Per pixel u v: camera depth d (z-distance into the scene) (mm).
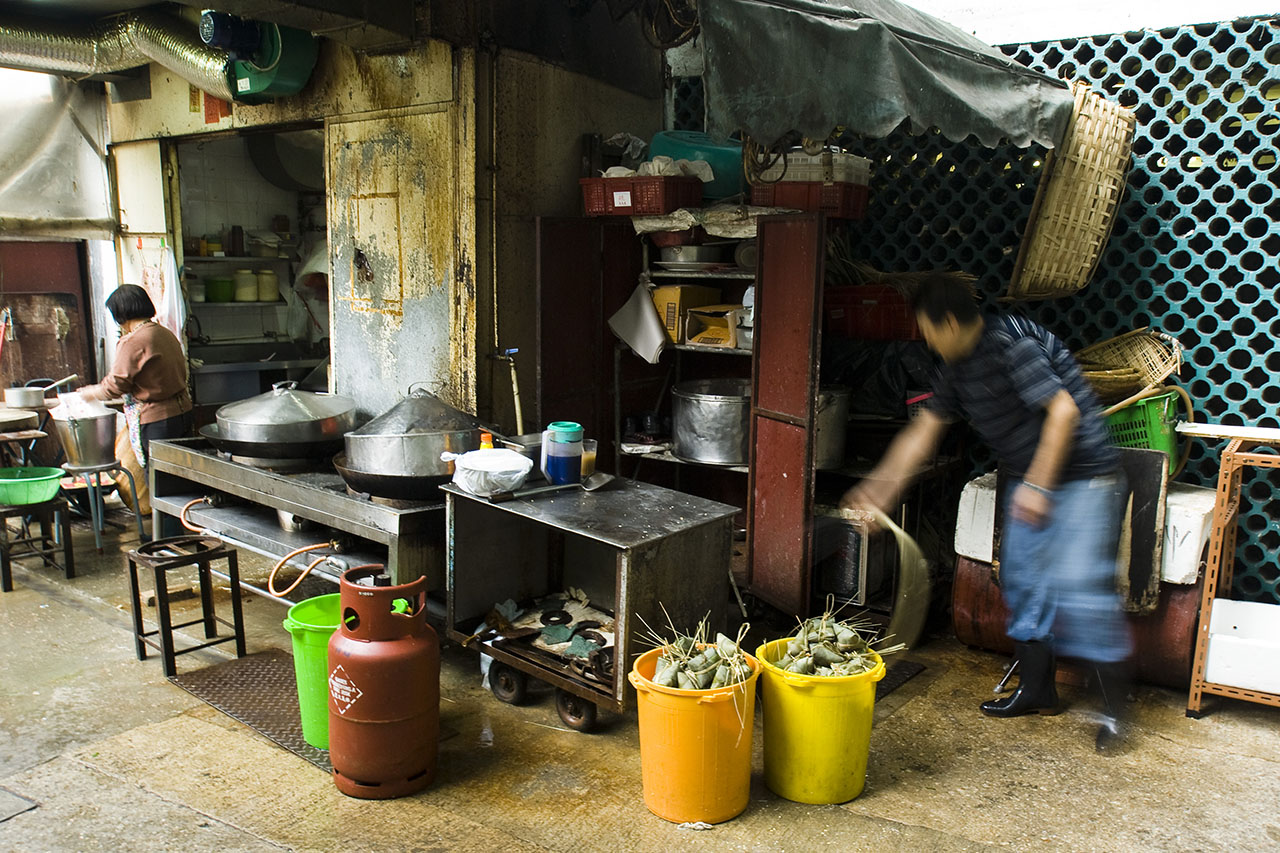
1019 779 3162
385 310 4871
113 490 6160
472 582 3816
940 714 3654
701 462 4613
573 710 3445
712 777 2793
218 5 3752
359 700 2867
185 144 6637
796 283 3973
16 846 2664
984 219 4762
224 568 5254
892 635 4102
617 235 4980
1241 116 4219
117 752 3225
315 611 3340
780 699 2928
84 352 7047
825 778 2941
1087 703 3773
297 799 2955
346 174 4941
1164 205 4414
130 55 5434
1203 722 3598
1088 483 3232
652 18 4070
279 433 4184
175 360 5371
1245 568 4355
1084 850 2748
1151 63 4406
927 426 3494
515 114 4539
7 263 6504
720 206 4480
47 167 6312
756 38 2816
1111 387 3883
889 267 5121
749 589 4531
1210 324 4375
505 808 2932
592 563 4090
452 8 4227
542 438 3938
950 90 3359
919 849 2736
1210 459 4387
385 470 3699
